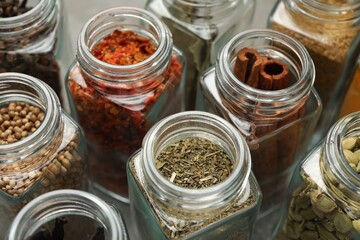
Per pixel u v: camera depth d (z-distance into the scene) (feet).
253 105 1.00
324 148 0.94
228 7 1.14
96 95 1.06
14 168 0.96
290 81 1.07
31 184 0.98
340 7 1.10
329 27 1.12
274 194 1.18
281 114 1.01
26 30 1.09
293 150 1.11
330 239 0.99
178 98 1.14
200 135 0.96
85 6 1.38
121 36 1.11
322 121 1.26
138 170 0.96
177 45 1.18
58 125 0.98
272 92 0.99
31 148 0.95
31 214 0.87
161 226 0.92
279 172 1.13
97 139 1.13
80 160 1.07
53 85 1.17
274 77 1.02
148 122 1.07
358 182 0.89
